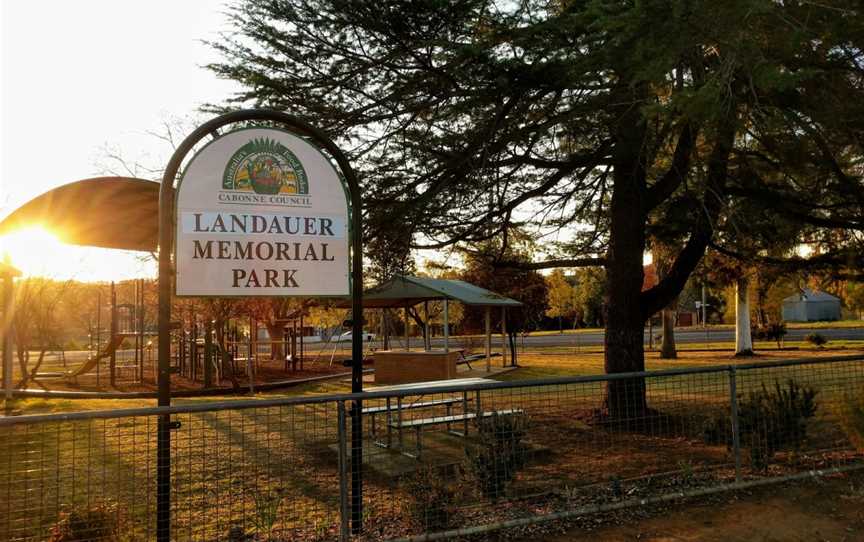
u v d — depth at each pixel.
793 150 7.22
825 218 10.20
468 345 33.25
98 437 9.70
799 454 6.98
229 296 4.99
